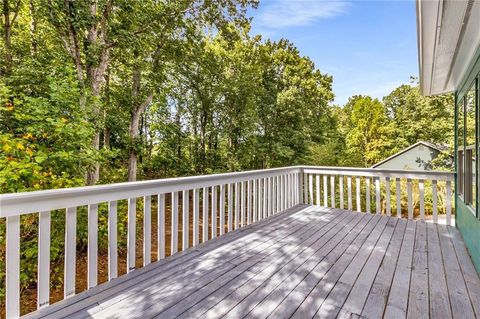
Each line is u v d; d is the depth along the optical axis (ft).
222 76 42.73
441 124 54.13
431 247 9.91
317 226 12.46
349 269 7.95
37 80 18.24
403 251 9.46
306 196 17.60
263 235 11.14
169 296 6.37
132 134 33.32
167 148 45.52
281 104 48.49
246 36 45.70
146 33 26.48
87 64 22.21
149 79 31.58
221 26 30.30
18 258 5.44
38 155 11.62
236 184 12.18
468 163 10.32
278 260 8.58
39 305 5.78
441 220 25.67
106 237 16.31
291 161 49.60
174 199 9.21
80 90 16.55
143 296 6.36
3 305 10.97
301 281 7.17
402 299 6.34
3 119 12.77
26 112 13.00
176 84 42.68
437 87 14.07
